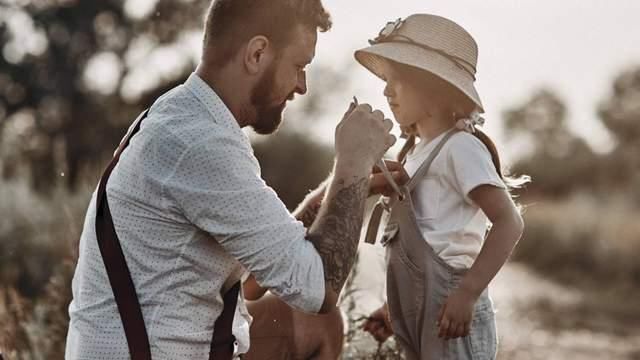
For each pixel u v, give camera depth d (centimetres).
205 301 397
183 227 390
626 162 4059
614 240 1958
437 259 449
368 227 471
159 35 3136
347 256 399
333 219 400
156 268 390
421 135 471
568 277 1866
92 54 3238
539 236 2111
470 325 443
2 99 3216
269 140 2423
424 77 464
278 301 485
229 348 400
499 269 438
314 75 2808
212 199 385
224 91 398
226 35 397
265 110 405
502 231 439
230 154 388
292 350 482
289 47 400
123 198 392
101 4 3212
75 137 3116
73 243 717
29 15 3225
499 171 464
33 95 3228
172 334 389
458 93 461
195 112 394
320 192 479
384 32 482
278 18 397
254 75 398
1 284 845
